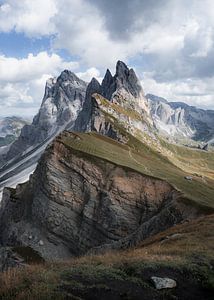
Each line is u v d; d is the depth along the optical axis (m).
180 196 87.31
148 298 19.41
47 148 124.44
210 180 159.50
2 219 138.50
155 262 24.48
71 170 114.25
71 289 18.80
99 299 18.36
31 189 128.38
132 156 139.38
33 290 17.66
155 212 101.50
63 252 109.69
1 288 18.25
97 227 106.75
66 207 112.62
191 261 25.72
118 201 105.44
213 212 78.44
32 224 119.81
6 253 88.38
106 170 111.06
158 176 112.00
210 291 21.55
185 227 46.47
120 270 22.50
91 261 25.30
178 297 20.30
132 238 84.12
